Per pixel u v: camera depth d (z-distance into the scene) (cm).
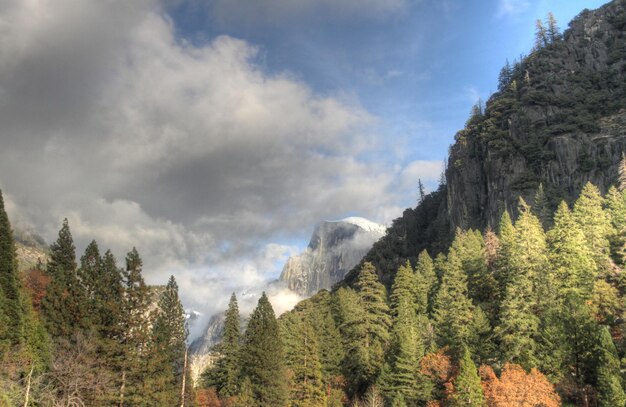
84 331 6038
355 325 8456
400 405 6281
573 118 14612
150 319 6756
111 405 6019
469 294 8325
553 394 5203
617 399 4712
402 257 16488
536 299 6272
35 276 7112
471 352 6397
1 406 4422
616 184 11769
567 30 19612
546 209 11294
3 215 5809
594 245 7431
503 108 16450
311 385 7719
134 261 6694
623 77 16238
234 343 9044
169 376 6856
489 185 14875
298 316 11544
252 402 7469
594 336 5525
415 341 7081
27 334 5525
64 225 7131
